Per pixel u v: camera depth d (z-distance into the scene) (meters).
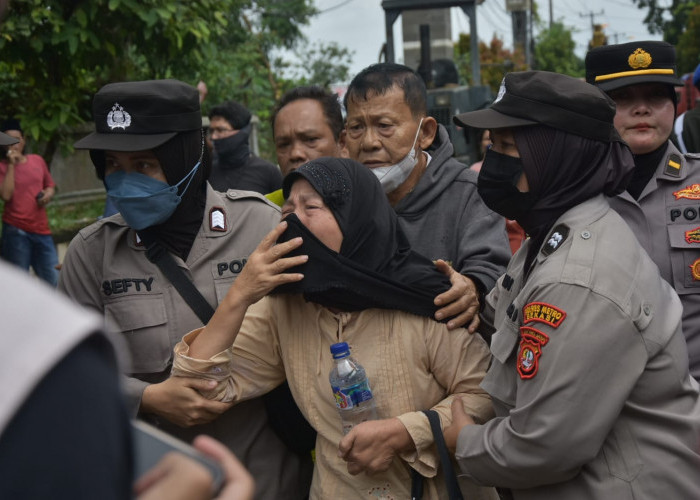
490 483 1.88
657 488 1.71
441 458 2.03
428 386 2.13
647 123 2.61
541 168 1.91
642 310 1.73
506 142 1.96
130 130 2.30
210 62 9.94
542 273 1.80
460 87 9.06
